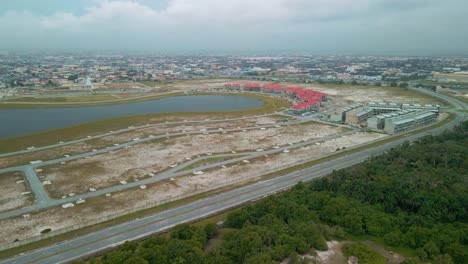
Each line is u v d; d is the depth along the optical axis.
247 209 92.00
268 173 128.62
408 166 124.12
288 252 72.56
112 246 80.81
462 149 133.62
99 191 112.94
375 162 126.81
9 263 73.81
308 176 125.56
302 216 87.38
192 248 72.75
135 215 95.56
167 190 114.38
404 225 85.44
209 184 119.38
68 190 113.50
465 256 72.69
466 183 103.00
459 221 89.38
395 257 75.31
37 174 127.38
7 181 120.38
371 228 83.12
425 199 94.38
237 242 75.62
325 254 74.50
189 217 94.88
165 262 68.94
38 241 82.38
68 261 74.81
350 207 91.69
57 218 94.81
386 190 101.19
